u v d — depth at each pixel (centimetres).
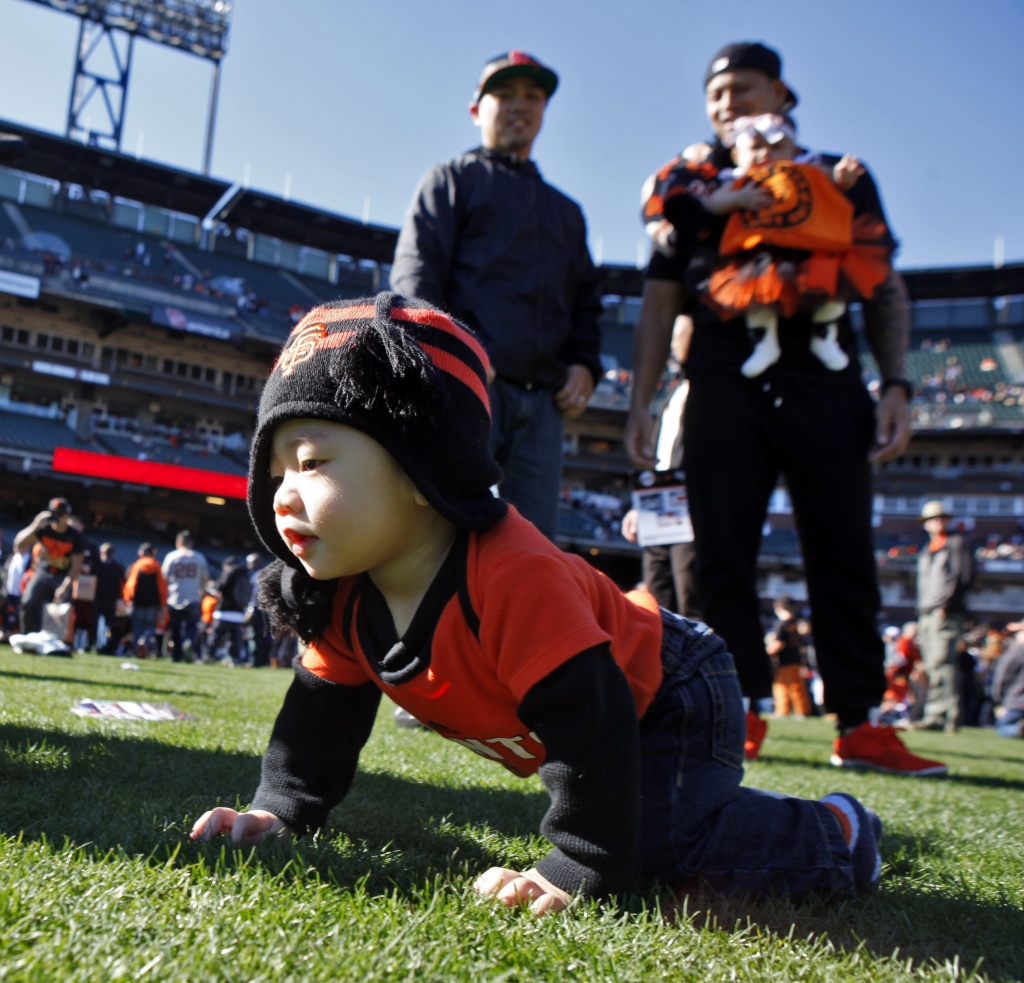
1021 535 4128
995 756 755
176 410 3934
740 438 437
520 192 467
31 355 3641
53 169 4228
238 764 290
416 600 177
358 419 158
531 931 143
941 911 184
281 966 118
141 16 4388
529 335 456
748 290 420
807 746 652
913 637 1600
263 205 4484
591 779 158
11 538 3262
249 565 1811
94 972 112
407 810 245
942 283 4750
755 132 452
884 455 450
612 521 4191
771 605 4041
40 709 396
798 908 178
